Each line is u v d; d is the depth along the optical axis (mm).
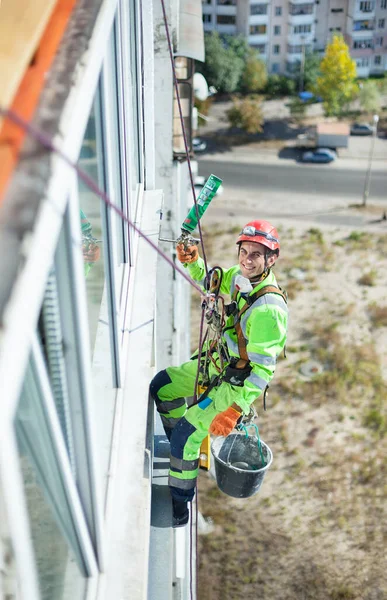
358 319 28391
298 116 52344
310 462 21281
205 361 3912
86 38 1953
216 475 4520
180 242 4062
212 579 17812
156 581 4133
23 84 1674
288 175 43062
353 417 23062
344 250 33750
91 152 2508
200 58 9945
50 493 1963
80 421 2186
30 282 1332
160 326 10602
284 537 18875
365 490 20328
